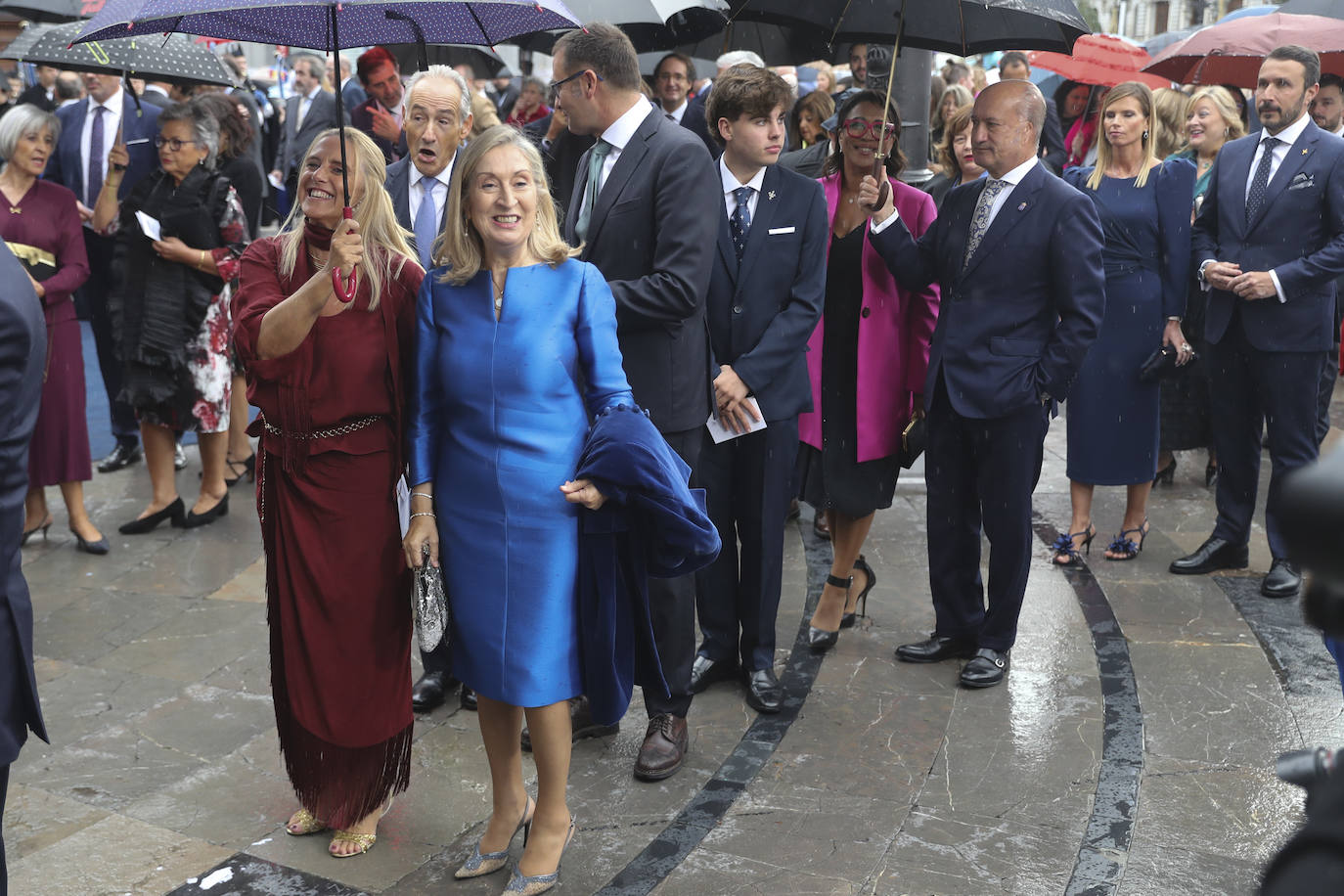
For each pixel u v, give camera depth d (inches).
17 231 203.6
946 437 160.7
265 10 117.5
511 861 120.8
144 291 215.9
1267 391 189.8
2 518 88.6
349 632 116.6
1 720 90.1
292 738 120.3
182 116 216.7
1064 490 249.8
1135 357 200.1
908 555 210.5
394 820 129.1
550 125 225.9
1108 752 140.0
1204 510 237.1
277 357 112.0
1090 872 115.9
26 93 378.9
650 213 134.0
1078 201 150.0
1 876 94.5
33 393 90.0
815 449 167.6
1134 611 183.6
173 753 143.3
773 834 124.0
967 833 123.3
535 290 111.0
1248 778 133.6
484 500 110.7
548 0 107.2
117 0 100.3
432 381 114.7
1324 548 32.8
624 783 135.6
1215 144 246.8
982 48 166.1
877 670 164.7
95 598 193.3
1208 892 112.2
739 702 155.5
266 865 120.0
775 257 146.6
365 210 116.0
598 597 111.3
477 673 112.2
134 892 115.1
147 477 259.0
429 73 161.3
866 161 157.8
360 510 115.8
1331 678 159.0
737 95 142.3
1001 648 160.2
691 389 139.1
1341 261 180.1
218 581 200.8
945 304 159.2
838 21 171.3
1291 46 187.0
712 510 152.7
